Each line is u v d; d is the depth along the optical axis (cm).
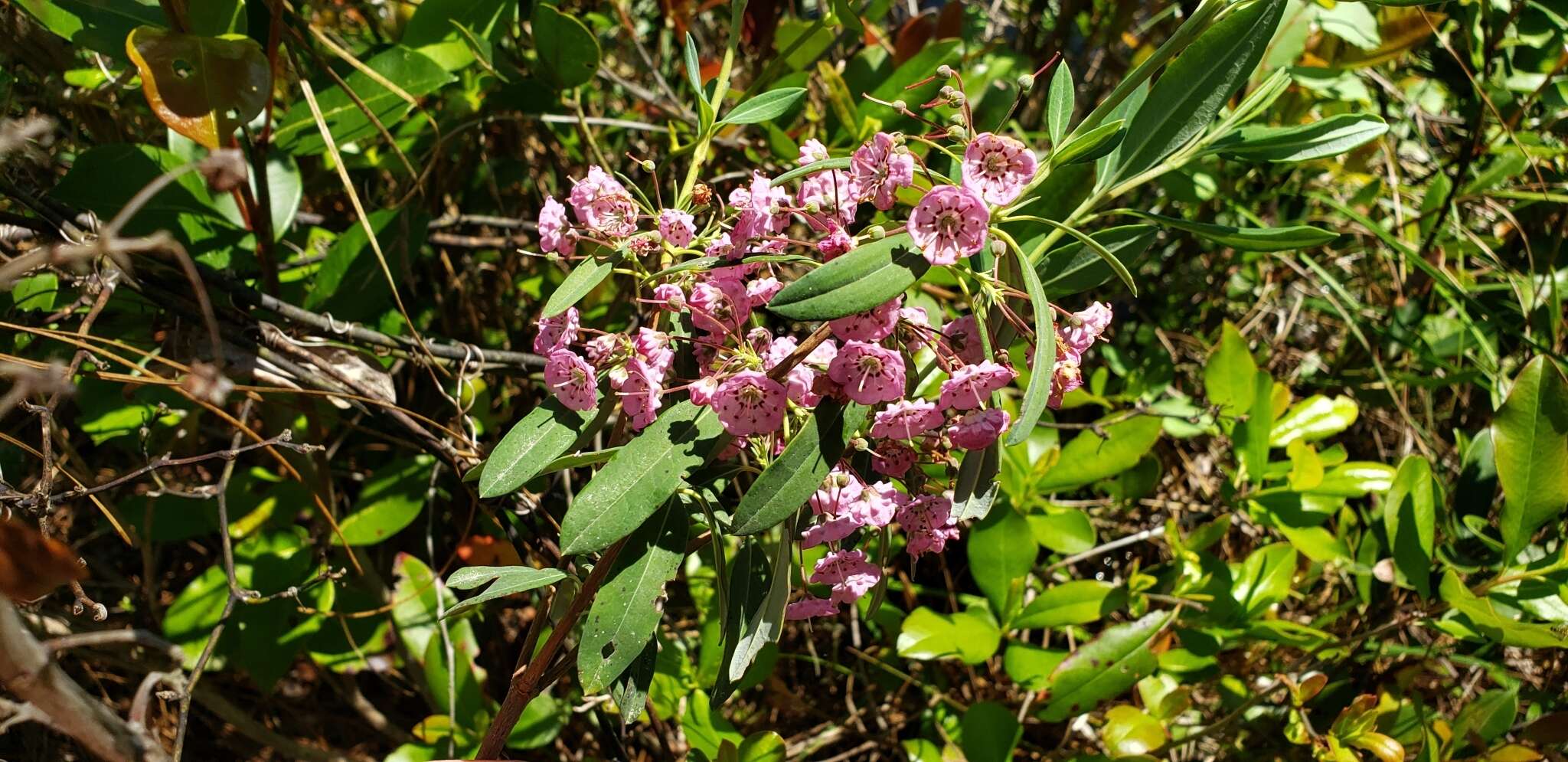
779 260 16
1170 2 32
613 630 15
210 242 22
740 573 17
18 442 19
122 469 27
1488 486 27
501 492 16
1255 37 17
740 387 15
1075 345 16
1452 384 29
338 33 30
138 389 23
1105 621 29
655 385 16
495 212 31
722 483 18
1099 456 26
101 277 20
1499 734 23
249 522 24
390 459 29
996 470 16
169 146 23
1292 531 26
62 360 22
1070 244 19
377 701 29
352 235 24
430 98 28
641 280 18
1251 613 25
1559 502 22
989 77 31
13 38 22
